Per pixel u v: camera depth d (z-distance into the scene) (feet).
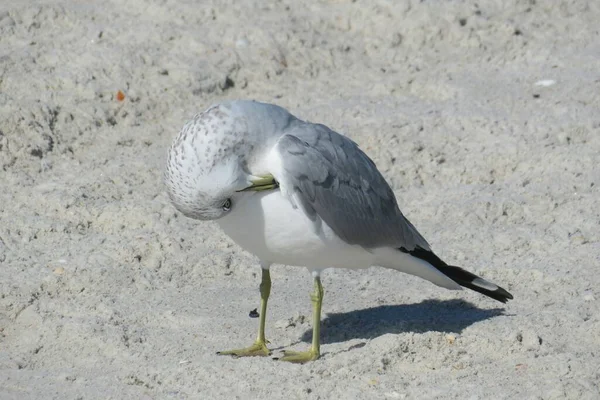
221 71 56.13
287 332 36.58
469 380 31.99
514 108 54.24
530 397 30.35
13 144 49.34
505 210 45.73
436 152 50.08
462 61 59.47
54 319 36.81
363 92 56.29
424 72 58.18
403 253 35.81
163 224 43.91
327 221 32.94
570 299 38.42
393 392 31.30
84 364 34.14
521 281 40.14
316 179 32.32
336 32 61.26
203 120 31.14
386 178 48.60
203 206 31.40
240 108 31.63
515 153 49.93
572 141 51.19
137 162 48.83
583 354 33.45
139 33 58.08
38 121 50.96
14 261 41.09
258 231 32.58
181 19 60.03
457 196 47.03
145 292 39.40
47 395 31.73
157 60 56.24
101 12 60.03
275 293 39.60
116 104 53.06
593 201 45.88
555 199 46.34
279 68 57.31
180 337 35.86
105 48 56.59
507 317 36.68
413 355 33.58
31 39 57.06
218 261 41.60
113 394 31.73
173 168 31.37
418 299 39.17
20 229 43.42
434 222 45.27
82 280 39.75
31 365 34.19
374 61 59.41
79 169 48.47
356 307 38.50
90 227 44.16
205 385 32.14
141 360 34.17
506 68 58.75
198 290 39.75
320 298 34.04
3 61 54.65
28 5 59.62
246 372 32.73
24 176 47.57
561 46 60.90
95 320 36.76
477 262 41.65
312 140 32.96
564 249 42.34
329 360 33.35
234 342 35.58
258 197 31.99
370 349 33.68
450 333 34.78
